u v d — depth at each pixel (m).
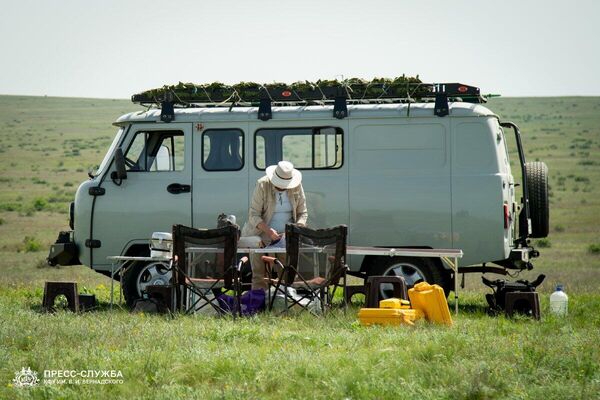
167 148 24.80
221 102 24.95
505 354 15.20
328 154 24.16
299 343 16.12
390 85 24.22
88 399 12.77
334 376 13.61
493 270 24.19
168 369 14.09
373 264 23.89
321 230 19.72
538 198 25.16
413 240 23.69
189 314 20.22
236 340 16.50
